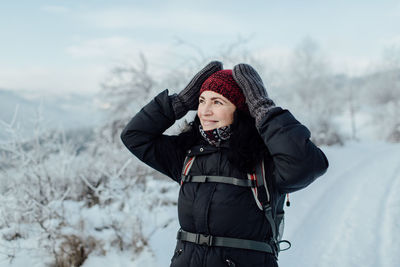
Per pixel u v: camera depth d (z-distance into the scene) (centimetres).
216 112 172
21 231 399
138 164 566
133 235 393
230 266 157
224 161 169
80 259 372
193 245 166
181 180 180
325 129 1950
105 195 426
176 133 209
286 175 154
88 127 880
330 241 461
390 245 443
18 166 470
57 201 438
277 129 156
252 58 877
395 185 799
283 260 406
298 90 3000
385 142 2822
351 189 769
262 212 165
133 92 1265
